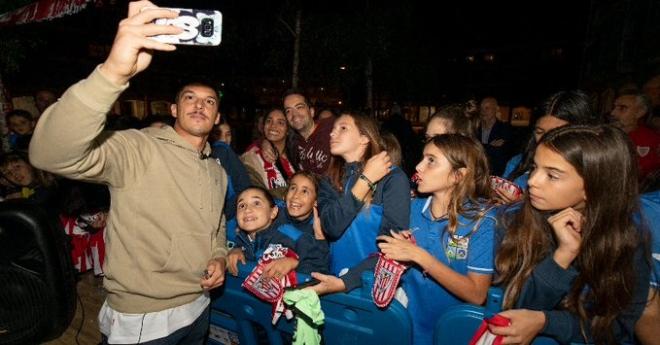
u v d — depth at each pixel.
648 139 2.67
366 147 1.91
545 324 1.22
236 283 1.82
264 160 3.73
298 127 3.59
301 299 1.37
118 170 1.33
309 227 2.21
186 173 1.53
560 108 2.00
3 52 5.63
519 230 1.41
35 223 1.10
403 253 1.38
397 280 1.37
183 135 1.68
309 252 1.98
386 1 9.03
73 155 1.11
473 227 1.48
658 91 3.58
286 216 2.32
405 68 11.27
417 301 1.60
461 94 20.12
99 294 3.45
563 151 1.22
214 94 1.70
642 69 5.99
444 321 1.34
